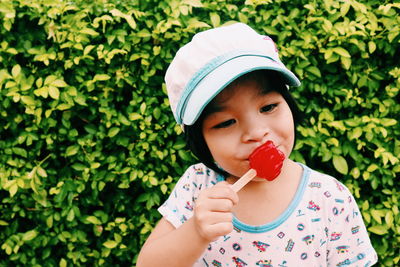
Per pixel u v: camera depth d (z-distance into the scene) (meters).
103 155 2.10
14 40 2.03
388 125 1.94
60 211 2.17
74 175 2.14
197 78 0.94
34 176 2.04
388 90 1.99
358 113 2.09
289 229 1.05
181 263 0.94
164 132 2.03
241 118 0.91
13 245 2.16
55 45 2.02
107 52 1.95
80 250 2.20
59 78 1.98
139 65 2.04
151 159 2.09
